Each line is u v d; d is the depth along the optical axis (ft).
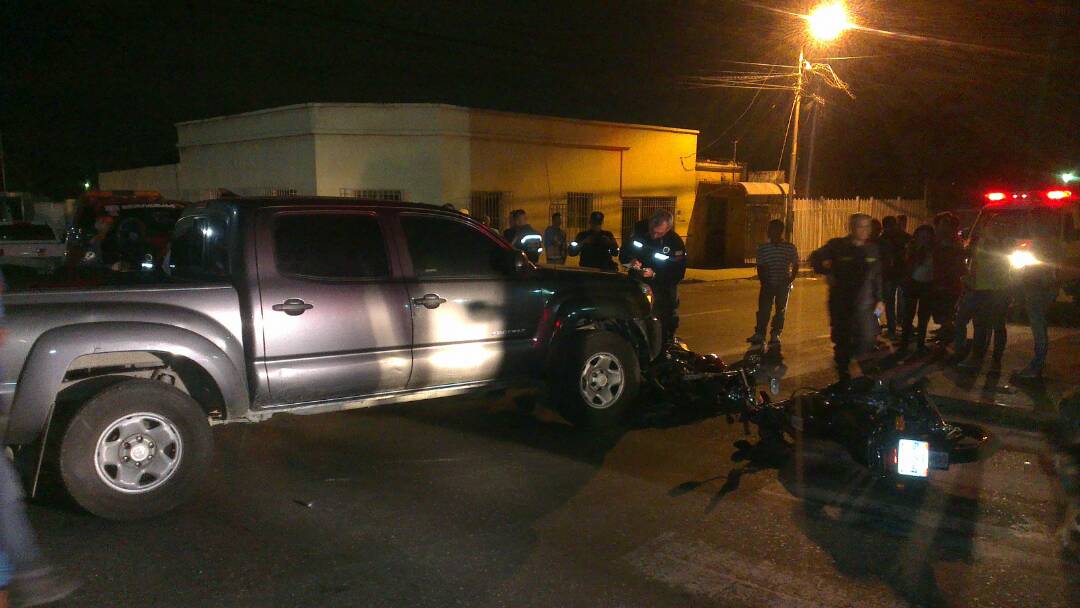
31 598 12.80
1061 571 14.34
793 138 73.77
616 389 22.95
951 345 35.50
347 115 66.28
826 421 19.89
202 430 16.53
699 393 23.58
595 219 35.22
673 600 13.08
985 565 14.55
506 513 16.63
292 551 14.70
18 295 15.14
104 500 15.58
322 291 18.28
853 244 26.89
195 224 19.34
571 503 17.24
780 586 13.64
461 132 66.64
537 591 13.30
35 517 16.02
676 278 29.96
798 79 73.00
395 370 19.30
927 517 16.71
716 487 18.30
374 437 21.93
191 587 13.29
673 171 85.05
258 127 73.31
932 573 14.21
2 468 10.37
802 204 85.51
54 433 15.80
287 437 21.86
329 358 18.34
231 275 17.65
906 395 18.94
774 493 17.97
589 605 12.87
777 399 25.67
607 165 78.23
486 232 21.13
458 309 20.26
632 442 21.66
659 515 16.63
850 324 27.04
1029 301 28.78
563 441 21.71
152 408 15.99
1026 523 16.44
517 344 21.34
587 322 23.34
